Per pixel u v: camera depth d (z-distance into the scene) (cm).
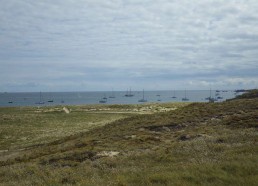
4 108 11812
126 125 4219
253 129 2714
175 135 3025
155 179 1291
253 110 3806
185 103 13188
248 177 1214
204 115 4009
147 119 4444
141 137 2964
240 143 2141
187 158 1827
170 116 4328
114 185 1270
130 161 1938
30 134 5900
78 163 2117
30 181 1596
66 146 3234
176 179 1259
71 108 12050
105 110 11081
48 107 12450
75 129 6400
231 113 3847
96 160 2095
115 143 2823
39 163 2330
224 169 1391
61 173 1730
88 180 1419
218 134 2706
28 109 11469
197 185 1172
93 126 6800
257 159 1502
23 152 3834
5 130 6312
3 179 1800
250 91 5984
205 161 1617
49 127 6806
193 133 2908
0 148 4550
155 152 2112
